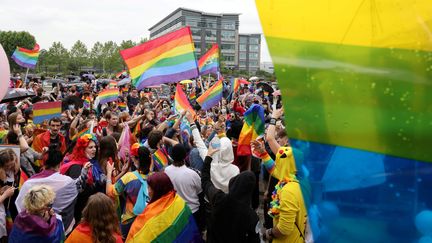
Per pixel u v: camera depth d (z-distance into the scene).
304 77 1.33
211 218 3.44
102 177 4.98
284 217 3.54
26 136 7.70
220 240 3.33
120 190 4.54
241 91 26.20
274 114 4.39
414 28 1.22
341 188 1.32
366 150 1.29
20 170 5.13
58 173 4.47
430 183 1.22
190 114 5.98
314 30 1.31
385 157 1.27
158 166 5.63
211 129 8.39
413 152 1.24
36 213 3.47
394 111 1.25
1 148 4.84
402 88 1.24
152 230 3.70
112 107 14.38
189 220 3.85
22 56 19.58
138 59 8.30
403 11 1.23
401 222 1.26
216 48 14.62
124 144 6.32
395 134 1.25
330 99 1.31
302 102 1.33
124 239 4.54
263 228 5.93
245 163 5.65
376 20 1.26
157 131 5.81
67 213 4.38
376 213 1.29
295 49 1.33
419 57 1.22
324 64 1.31
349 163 1.31
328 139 1.32
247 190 3.36
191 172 4.74
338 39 1.30
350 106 1.30
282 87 1.34
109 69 95.00
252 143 5.03
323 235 1.36
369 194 1.29
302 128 1.34
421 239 1.24
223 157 4.50
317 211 1.36
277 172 3.91
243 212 3.30
